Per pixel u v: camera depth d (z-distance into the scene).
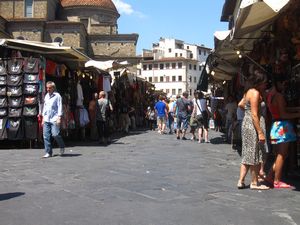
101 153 12.45
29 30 51.78
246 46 11.77
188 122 18.58
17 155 11.76
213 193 6.76
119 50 57.22
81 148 14.02
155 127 28.09
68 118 15.40
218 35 11.02
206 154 12.42
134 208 5.76
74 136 17.48
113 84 22.78
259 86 7.02
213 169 9.39
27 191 6.81
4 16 53.31
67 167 9.44
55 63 14.46
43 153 12.30
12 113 13.60
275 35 8.90
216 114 24.89
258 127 6.93
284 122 7.25
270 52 9.59
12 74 13.61
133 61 56.81
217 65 15.41
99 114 15.79
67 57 15.04
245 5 6.61
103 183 7.50
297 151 8.21
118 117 23.47
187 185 7.40
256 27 8.53
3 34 23.44
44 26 52.12
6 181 7.68
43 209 5.69
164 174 8.58
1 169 9.10
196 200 6.26
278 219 5.27
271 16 7.80
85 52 56.38
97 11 59.28
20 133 13.58
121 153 12.50
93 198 6.34
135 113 28.34
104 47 57.25
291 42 8.33
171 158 11.34
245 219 5.26
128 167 9.52
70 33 52.34
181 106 18.48
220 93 26.80
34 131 13.59
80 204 5.97
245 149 7.03
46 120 11.41
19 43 13.09
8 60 13.63
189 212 5.57
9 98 13.62
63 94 15.30
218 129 25.02
